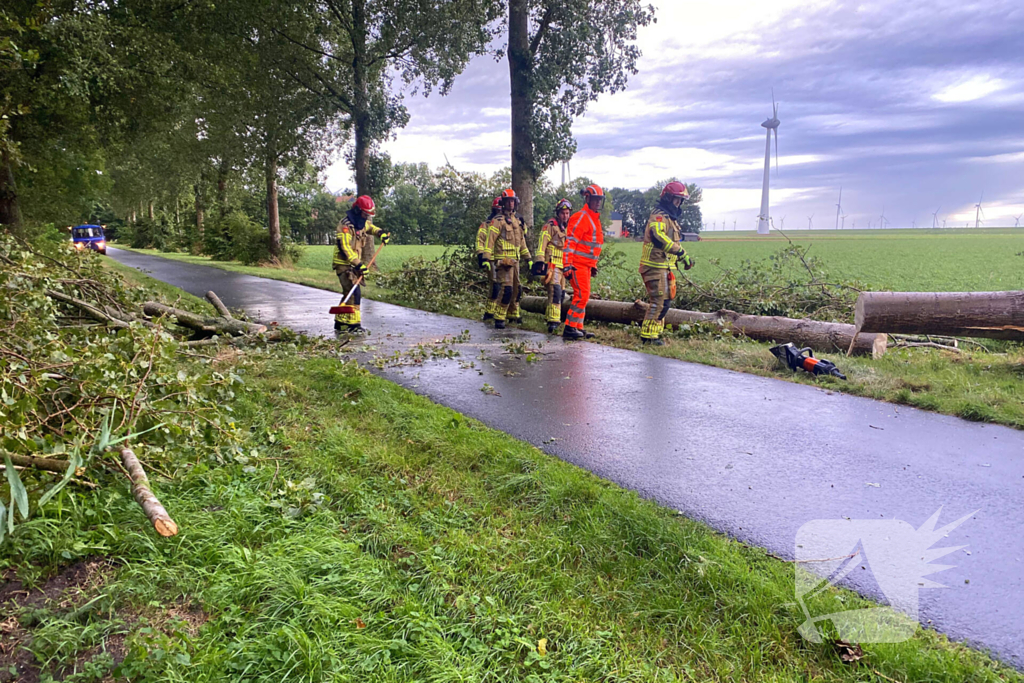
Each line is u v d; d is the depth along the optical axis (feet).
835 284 32.89
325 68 72.90
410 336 30.45
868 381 20.10
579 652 7.12
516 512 10.77
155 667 6.47
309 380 19.13
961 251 182.70
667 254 27.50
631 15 48.21
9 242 22.84
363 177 73.92
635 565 8.99
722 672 6.82
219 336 25.84
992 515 10.75
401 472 12.25
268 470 12.01
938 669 6.77
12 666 6.67
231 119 78.18
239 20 60.59
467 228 51.67
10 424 9.30
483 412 17.25
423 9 59.57
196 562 8.67
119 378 11.77
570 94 50.57
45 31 40.04
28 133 50.52
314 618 7.38
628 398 18.88
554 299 31.60
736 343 27.25
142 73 50.60
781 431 15.62
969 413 16.69
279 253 94.89
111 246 194.18
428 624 7.36
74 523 9.09
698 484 12.18
